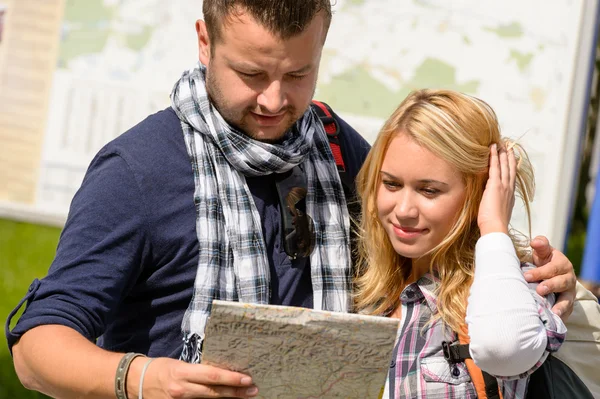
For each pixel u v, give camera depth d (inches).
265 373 103.0
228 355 101.3
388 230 127.7
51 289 113.1
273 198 128.1
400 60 240.4
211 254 121.3
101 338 130.0
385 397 122.0
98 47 256.2
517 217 233.1
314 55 118.1
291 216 127.3
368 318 99.3
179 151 123.8
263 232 126.1
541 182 232.7
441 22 238.5
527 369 114.2
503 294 114.1
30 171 259.6
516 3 234.5
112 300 116.0
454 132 122.0
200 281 120.6
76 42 257.3
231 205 123.6
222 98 120.3
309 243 128.1
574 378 121.3
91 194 118.7
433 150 122.0
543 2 233.8
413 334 124.6
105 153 122.4
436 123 122.0
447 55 238.2
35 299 114.0
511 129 234.4
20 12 258.5
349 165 142.5
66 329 110.0
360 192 133.0
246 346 100.7
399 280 132.7
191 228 121.7
